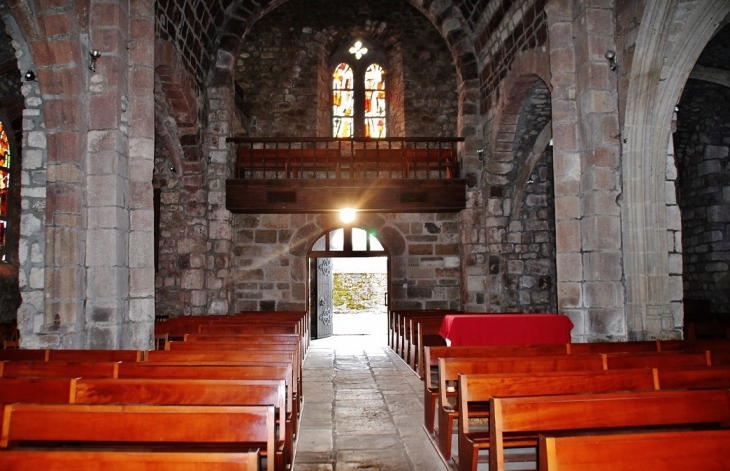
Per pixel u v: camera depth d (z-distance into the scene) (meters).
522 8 9.66
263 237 13.75
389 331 13.20
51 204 6.51
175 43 9.40
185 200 11.76
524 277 13.09
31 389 3.57
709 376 4.05
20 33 7.00
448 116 15.13
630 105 6.98
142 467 2.27
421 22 15.37
